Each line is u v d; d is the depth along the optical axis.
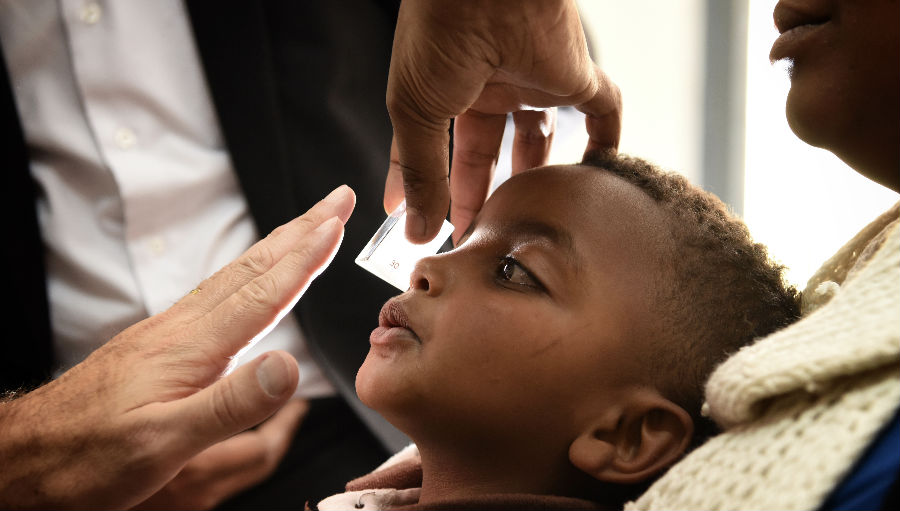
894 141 0.94
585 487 1.10
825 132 0.97
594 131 1.35
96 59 1.65
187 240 1.73
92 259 1.69
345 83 1.73
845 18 0.92
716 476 0.81
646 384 1.09
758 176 2.68
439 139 1.14
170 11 1.70
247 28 1.61
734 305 1.13
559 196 1.17
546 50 1.08
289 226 1.19
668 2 2.71
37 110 1.67
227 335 1.05
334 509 1.17
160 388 1.01
